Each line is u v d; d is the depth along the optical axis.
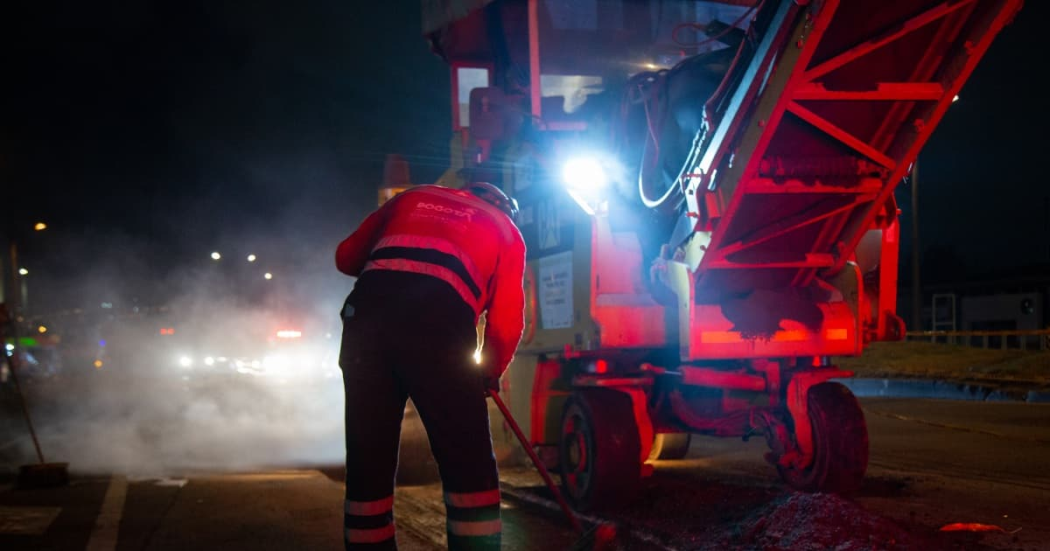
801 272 5.95
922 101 5.00
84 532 5.53
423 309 2.70
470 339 2.77
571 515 3.32
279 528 5.60
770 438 6.21
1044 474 7.03
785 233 5.61
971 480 6.73
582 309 6.02
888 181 5.27
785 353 5.77
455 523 2.71
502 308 3.01
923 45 4.77
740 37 5.43
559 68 7.82
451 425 2.69
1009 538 4.76
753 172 4.96
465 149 8.76
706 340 5.59
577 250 6.11
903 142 5.16
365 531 2.72
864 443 5.88
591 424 5.80
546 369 6.83
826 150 5.17
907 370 17.89
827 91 4.72
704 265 5.44
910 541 4.44
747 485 6.55
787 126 4.98
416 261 2.78
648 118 5.70
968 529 4.95
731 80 4.96
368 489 2.73
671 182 5.61
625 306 5.89
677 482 6.73
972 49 4.70
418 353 2.67
